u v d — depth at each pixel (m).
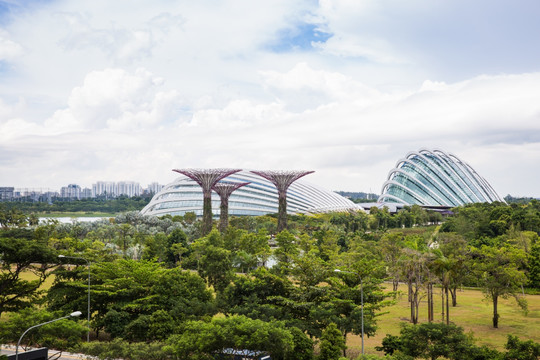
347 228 178.25
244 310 58.75
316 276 63.50
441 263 67.44
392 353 53.22
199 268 87.44
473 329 68.94
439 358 55.66
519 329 68.75
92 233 151.00
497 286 70.25
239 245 113.62
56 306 66.56
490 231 139.88
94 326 61.34
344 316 60.22
